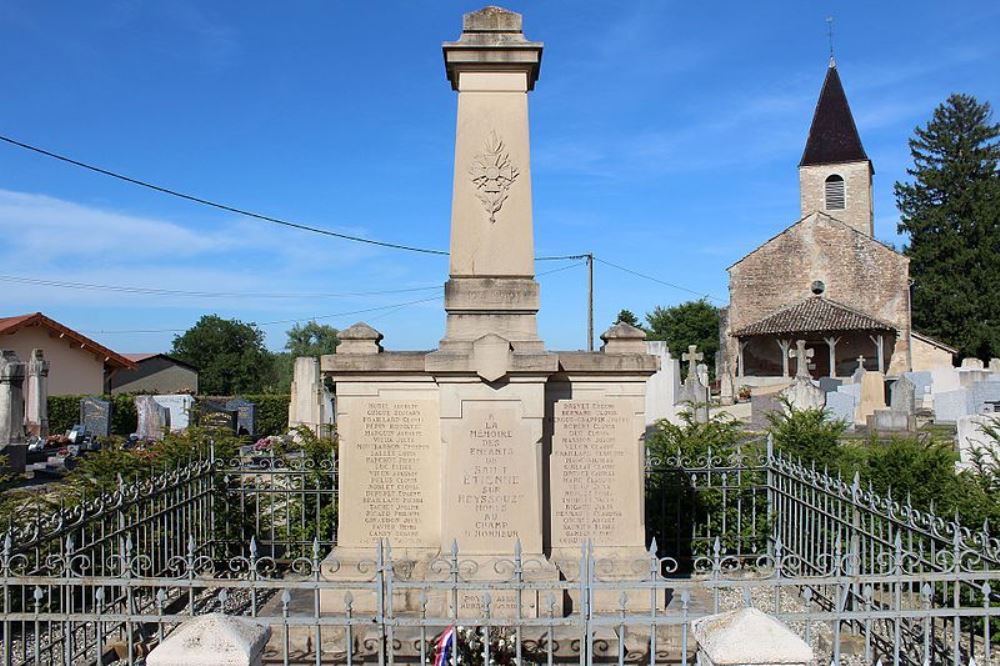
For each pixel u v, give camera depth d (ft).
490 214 23.90
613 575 23.20
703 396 78.38
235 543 32.04
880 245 144.15
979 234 175.11
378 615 16.40
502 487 22.90
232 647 11.78
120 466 31.91
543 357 22.67
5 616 16.81
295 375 75.61
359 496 24.26
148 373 159.74
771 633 11.73
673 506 32.27
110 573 24.07
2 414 66.44
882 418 79.77
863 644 22.44
